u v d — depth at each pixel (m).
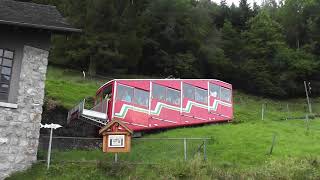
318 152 26.02
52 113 30.08
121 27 56.53
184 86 33.47
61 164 20.73
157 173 20.31
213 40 70.50
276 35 74.50
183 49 67.44
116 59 55.78
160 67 65.12
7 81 20.81
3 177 19.78
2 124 20.16
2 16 20.50
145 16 62.94
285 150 26.25
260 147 26.81
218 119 34.88
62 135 28.61
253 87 70.50
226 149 26.30
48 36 21.88
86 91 41.22
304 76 72.50
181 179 19.88
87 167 20.53
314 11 83.69
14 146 20.30
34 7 23.30
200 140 27.62
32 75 21.23
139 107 30.47
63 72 53.56
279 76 70.81
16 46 21.16
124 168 20.59
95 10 54.59
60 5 56.72
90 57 54.94
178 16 66.69
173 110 32.28
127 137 21.28
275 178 20.12
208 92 34.88
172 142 27.20
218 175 20.23
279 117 47.00
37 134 20.92
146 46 63.91
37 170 20.16
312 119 42.44
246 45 73.19
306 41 81.44
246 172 20.80
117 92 29.81
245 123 35.31
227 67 68.88
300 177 20.36
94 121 28.48
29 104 20.94
